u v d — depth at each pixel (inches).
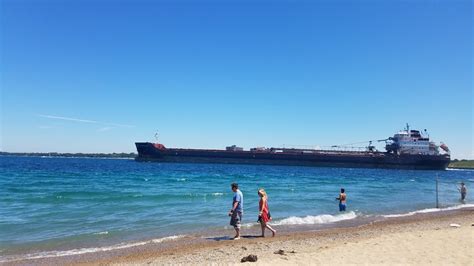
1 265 412.8
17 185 1471.5
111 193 1186.0
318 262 371.6
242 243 514.0
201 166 4138.8
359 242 470.9
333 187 1624.0
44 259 436.1
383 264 363.6
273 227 658.8
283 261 376.2
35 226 643.5
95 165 4210.1
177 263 398.0
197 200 1033.5
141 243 522.0
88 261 424.5
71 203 938.7
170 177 2166.6
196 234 587.5
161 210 840.9
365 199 1197.1
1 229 615.8
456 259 381.1
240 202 552.7
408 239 483.2
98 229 625.0
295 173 3063.5
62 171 2719.0
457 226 631.2
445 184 2146.9
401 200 1207.6
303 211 880.9
